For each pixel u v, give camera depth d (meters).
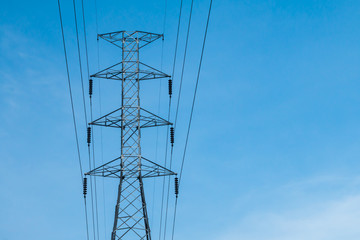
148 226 40.62
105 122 44.03
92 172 41.81
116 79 45.78
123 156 42.69
